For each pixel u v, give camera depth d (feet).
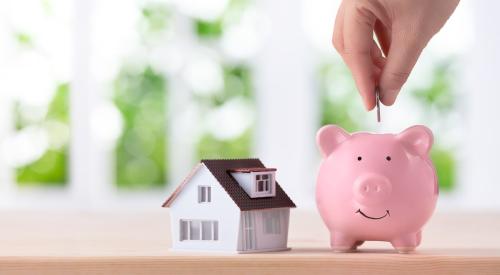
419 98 15.14
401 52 3.76
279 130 14.90
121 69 15.25
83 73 14.84
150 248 4.02
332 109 15.02
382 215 3.68
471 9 14.88
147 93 15.30
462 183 15.08
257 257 3.47
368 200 3.64
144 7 15.16
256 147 15.10
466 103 15.06
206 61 15.16
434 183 3.82
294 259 3.46
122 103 15.30
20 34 15.31
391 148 3.78
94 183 15.14
